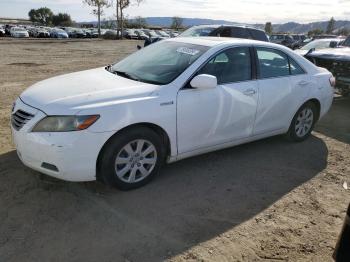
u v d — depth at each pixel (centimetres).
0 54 1817
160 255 304
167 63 453
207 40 494
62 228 330
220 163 488
